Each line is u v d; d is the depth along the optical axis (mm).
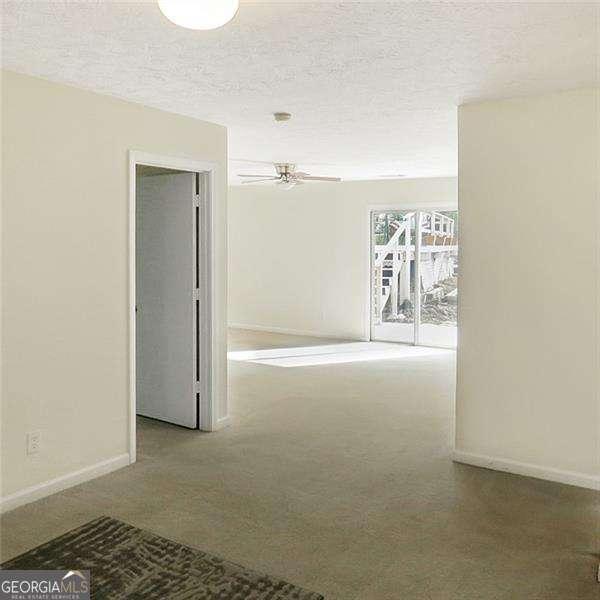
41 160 3471
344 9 2449
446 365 7570
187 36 2762
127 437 4117
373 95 3816
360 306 9555
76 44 2875
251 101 3990
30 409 3480
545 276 3820
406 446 4500
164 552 2809
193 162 4535
